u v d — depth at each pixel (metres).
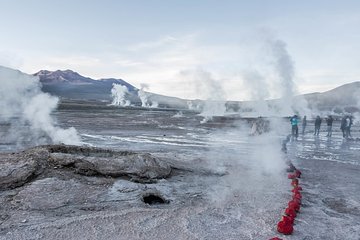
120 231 6.84
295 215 8.19
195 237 6.71
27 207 7.88
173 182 10.55
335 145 22.02
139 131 27.75
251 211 8.41
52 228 6.84
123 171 10.12
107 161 10.20
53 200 8.30
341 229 7.54
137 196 9.09
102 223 7.18
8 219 7.25
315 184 11.44
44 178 9.26
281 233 7.10
